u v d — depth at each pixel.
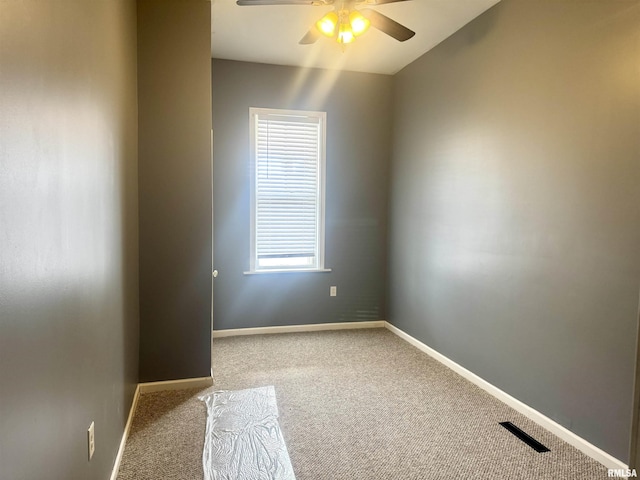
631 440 1.07
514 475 1.91
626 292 1.88
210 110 2.71
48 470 1.02
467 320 3.03
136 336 2.59
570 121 2.14
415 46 3.43
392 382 2.95
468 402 2.65
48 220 1.02
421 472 1.93
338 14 2.28
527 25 2.43
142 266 2.70
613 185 1.92
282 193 4.09
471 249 2.97
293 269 4.13
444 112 3.30
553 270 2.26
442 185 3.34
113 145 1.87
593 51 2.01
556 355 2.25
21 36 0.86
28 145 0.90
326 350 3.62
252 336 4.00
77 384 1.28
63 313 1.14
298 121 4.07
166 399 2.64
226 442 2.15
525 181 2.45
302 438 2.20
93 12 1.49
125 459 1.99
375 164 4.28
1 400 0.77
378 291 4.38
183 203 2.72
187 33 2.66
